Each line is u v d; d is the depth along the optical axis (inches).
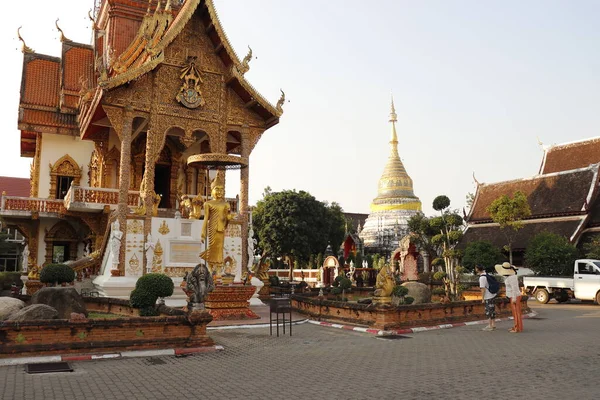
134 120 904.3
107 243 827.4
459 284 855.1
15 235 1983.3
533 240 1298.0
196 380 307.4
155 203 821.9
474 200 1822.1
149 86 837.8
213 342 419.5
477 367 350.3
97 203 941.8
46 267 643.5
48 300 524.4
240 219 876.0
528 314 750.5
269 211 1962.4
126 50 1073.5
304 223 1942.7
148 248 778.8
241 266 856.9
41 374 317.7
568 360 374.6
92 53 1307.8
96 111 855.1
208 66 892.6
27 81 1204.5
